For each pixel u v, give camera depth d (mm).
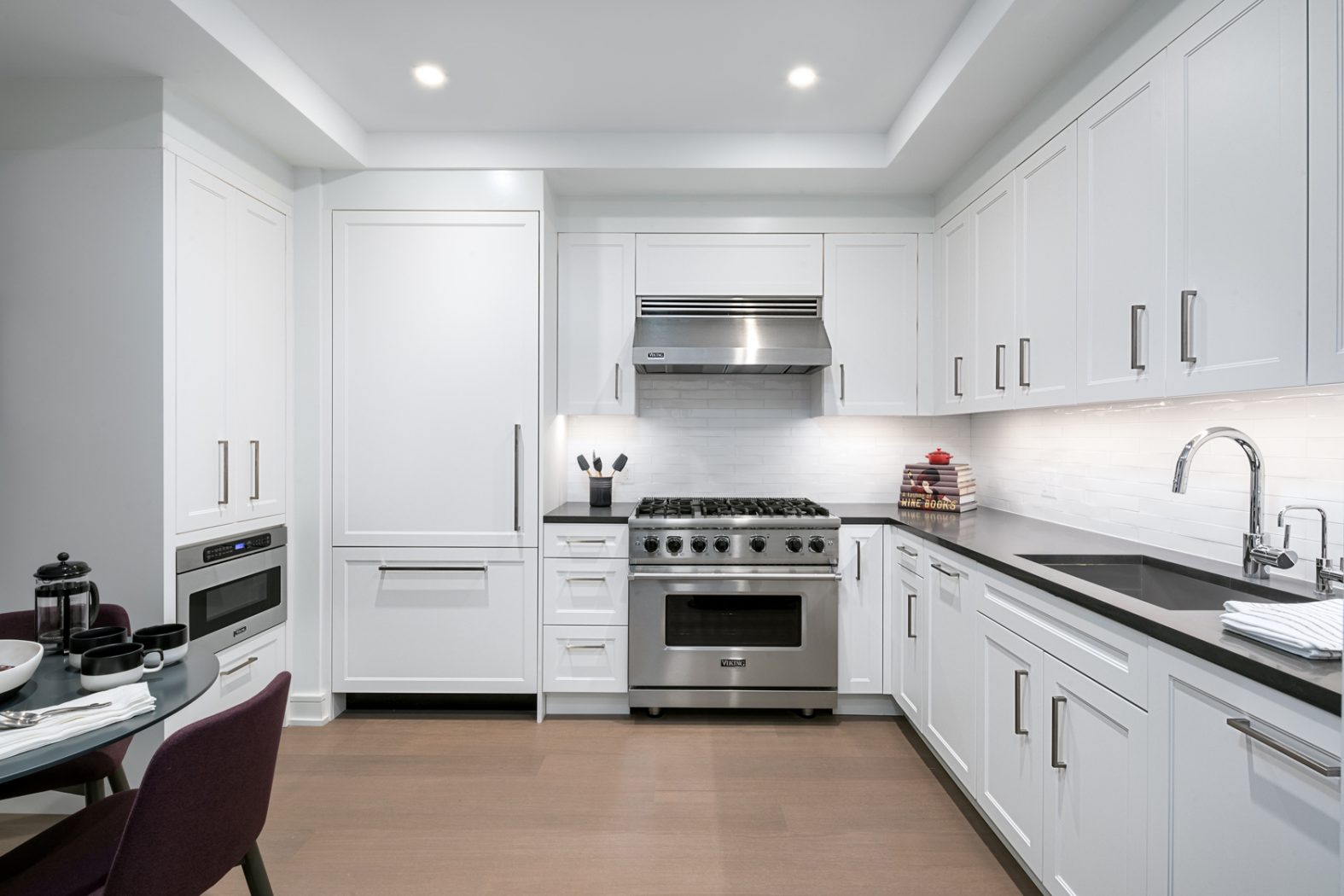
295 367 2949
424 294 2965
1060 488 2758
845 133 2926
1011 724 1851
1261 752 1021
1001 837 1958
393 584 2988
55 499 2180
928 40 2221
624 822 2193
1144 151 1727
